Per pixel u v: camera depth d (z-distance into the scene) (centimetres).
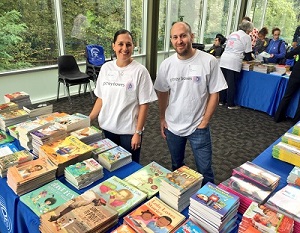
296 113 358
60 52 418
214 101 153
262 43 511
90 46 418
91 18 441
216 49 472
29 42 377
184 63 148
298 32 570
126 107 154
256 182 114
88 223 89
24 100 195
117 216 95
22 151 137
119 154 138
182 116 158
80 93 457
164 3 551
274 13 748
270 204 99
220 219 87
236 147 294
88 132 154
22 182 108
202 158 167
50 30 395
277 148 151
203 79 146
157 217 95
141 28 538
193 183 105
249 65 391
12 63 368
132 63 152
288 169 142
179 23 140
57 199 106
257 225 88
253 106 408
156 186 117
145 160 260
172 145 175
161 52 595
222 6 700
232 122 366
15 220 110
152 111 395
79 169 119
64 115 169
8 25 349
